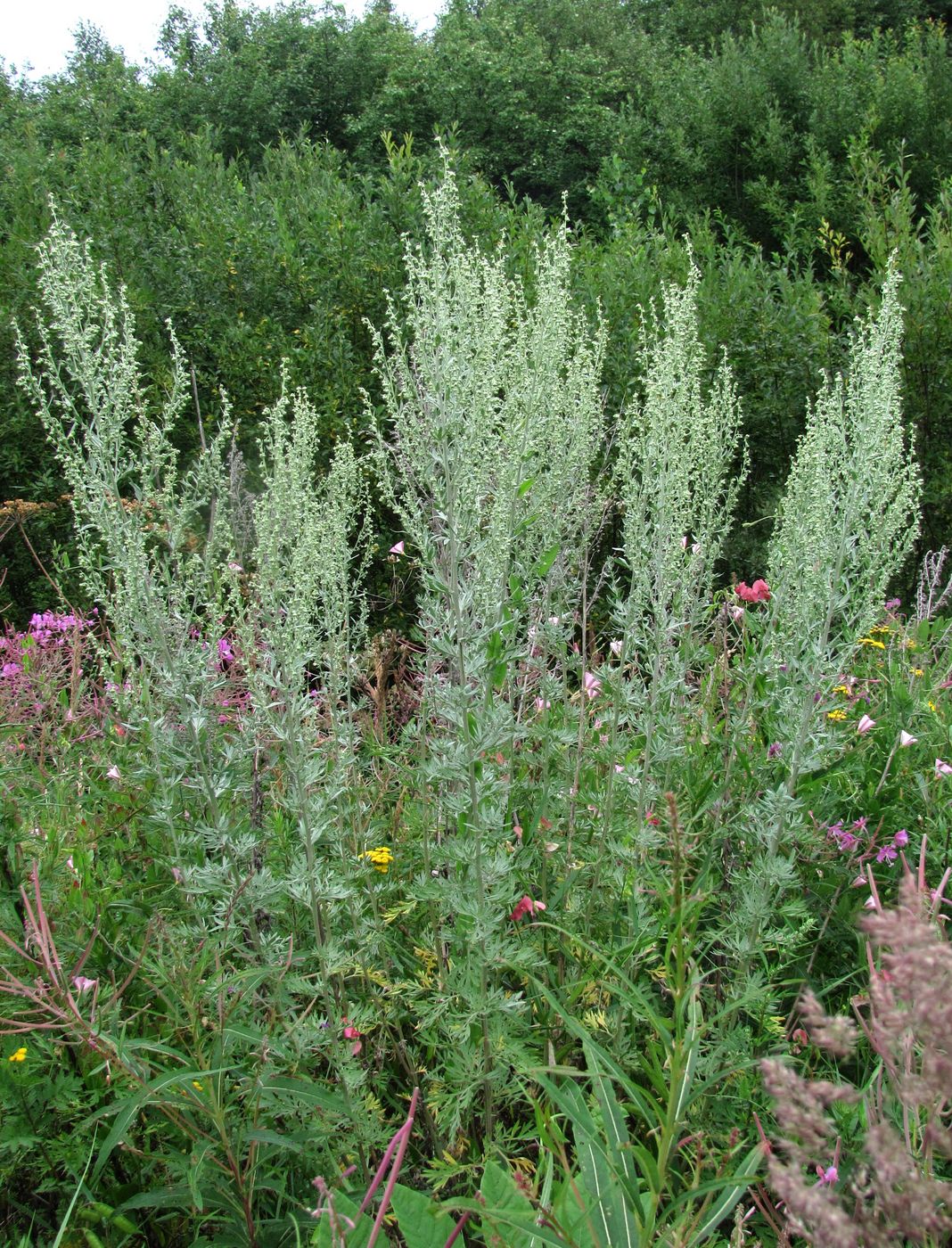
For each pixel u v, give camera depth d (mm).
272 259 7613
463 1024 2244
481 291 3125
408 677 4551
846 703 3756
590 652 4629
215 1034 2129
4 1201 2156
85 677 4504
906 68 15031
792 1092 1328
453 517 2416
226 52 22344
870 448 2781
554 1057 2109
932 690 3910
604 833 2828
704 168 15281
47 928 2020
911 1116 1823
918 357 7562
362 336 7355
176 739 2852
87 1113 2207
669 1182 2072
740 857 2934
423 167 8539
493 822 2355
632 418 3424
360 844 3002
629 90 19500
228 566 3006
